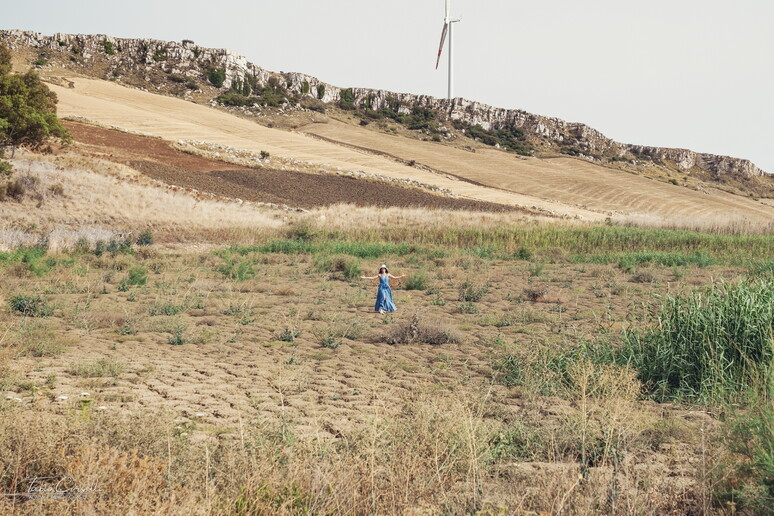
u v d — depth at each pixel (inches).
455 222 1720.0
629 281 840.9
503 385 329.1
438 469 164.1
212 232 1525.6
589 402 266.7
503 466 197.5
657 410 276.4
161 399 289.4
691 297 359.9
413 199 2650.1
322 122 6742.1
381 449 174.7
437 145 5895.7
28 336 418.0
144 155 2532.0
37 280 766.5
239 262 1019.3
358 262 989.2
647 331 363.3
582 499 153.7
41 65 6515.8
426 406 205.6
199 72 7460.6
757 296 341.1
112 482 141.0
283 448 175.2
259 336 472.4
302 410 274.4
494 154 6269.7
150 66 7416.3
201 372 355.3
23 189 1492.4
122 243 1181.1
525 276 911.7
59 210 1467.8
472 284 743.7
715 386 286.5
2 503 133.8
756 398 196.5
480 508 149.2
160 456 174.1
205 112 4842.5
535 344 387.2
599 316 553.0
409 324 469.7
